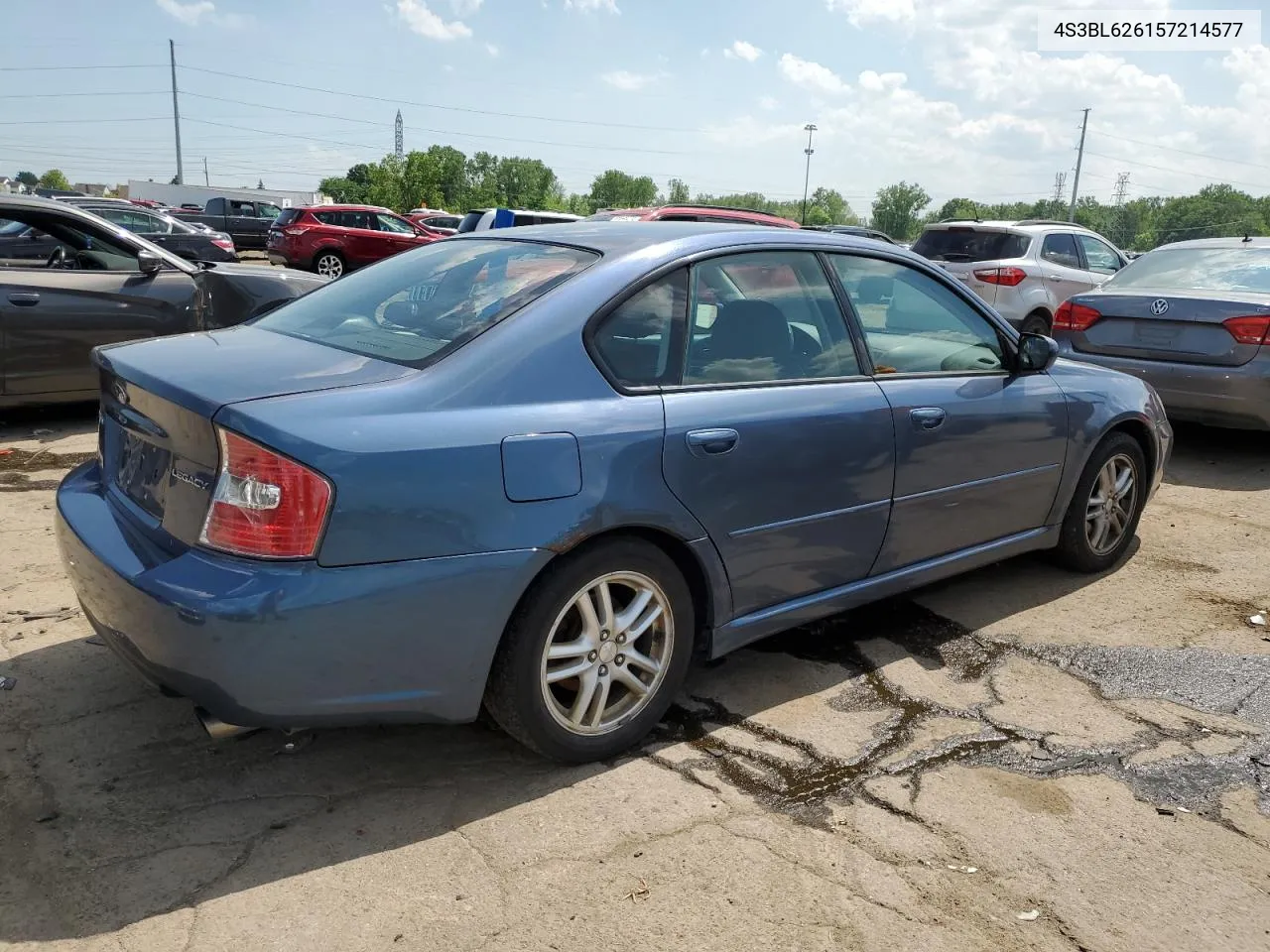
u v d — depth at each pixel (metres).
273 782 2.77
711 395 2.98
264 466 2.28
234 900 2.29
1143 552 4.98
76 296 6.58
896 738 3.14
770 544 3.14
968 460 3.74
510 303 2.80
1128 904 2.40
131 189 54.03
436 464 2.41
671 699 3.03
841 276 3.50
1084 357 6.93
